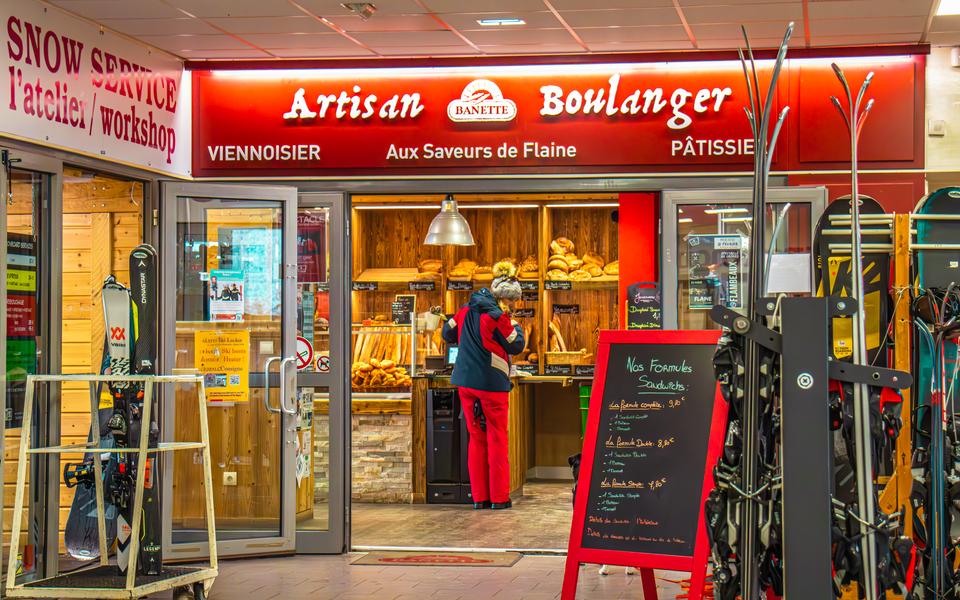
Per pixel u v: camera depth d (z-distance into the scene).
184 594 5.74
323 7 6.44
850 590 5.23
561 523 8.71
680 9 6.48
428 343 10.59
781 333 3.92
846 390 3.95
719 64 7.50
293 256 7.61
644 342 5.41
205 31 7.02
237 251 7.61
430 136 7.74
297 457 7.72
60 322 6.42
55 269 6.38
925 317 4.68
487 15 6.62
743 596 3.96
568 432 11.26
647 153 7.57
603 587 6.45
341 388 7.72
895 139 7.35
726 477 4.02
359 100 7.79
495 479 9.40
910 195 7.36
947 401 4.91
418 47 7.44
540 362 11.11
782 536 3.91
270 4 6.37
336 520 7.63
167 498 7.30
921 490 4.50
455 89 7.72
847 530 3.92
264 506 7.61
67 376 5.60
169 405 7.41
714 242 7.46
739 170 7.47
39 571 6.32
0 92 5.86
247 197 7.56
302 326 7.79
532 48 7.45
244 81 7.88
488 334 9.26
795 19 6.68
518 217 11.47
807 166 7.44
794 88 7.44
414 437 9.90
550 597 6.18
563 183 7.65
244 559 7.46
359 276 11.33
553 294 11.40
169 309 7.45
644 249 8.95
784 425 3.89
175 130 7.74
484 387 9.26
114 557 6.95
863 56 7.36
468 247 11.48
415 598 6.16
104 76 6.86
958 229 4.95
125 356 5.73
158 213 7.52
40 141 6.19
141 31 7.00
